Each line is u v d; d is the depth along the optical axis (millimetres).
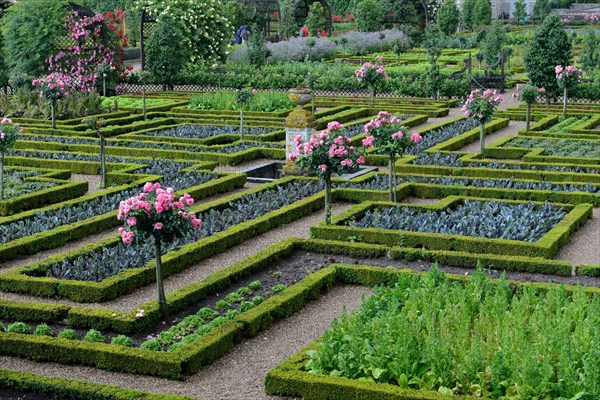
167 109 34031
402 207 17609
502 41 44375
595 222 17359
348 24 70688
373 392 9250
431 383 9320
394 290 11773
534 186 19688
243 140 26312
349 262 14781
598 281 13570
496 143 25078
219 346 10961
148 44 38625
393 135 17562
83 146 25156
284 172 21922
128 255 14625
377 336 10070
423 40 57406
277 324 12156
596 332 9727
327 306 12938
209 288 13180
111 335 11711
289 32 58781
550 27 32750
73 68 37219
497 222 16344
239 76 40656
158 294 12203
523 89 26750
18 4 37250
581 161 22203
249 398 9773
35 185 20000
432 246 15438
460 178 20219
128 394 9492
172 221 11805
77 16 37312
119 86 38938
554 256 15070
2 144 18219
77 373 10602
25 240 15602
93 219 17016
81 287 13016
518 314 10461
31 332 11922
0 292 13477
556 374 9312
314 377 9625
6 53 37969
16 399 9711
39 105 31406
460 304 10859
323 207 18875
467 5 69500
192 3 42344
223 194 20391
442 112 32156
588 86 33719
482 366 9477
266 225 17000
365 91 38625
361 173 21531
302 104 21859
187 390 10055
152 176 20656
